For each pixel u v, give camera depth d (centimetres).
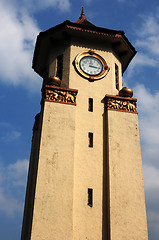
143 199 2458
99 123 2762
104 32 3120
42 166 2412
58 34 3133
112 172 2516
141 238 2317
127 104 2850
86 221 2348
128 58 3381
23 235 2656
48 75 3111
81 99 2830
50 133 2555
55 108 2670
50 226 2217
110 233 2295
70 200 2327
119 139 2667
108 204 2416
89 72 2989
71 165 2456
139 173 2556
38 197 2297
